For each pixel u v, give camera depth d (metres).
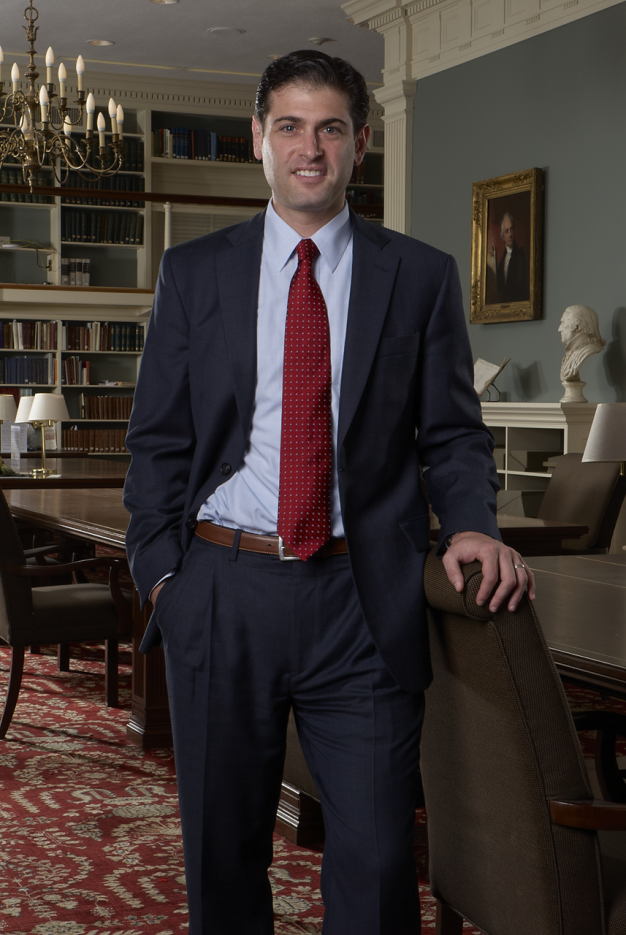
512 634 1.47
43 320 10.60
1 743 3.85
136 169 10.66
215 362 1.66
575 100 6.80
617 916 1.51
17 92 6.39
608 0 6.45
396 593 1.59
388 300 1.63
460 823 1.70
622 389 6.55
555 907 1.49
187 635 1.63
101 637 3.96
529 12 7.11
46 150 6.18
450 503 1.60
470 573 1.48
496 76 7.50
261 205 10.96
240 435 1.64
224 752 1.62
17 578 3.84
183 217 11.23
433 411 1.69
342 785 1.59
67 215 10.58
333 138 1.57
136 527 1.73
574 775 1.50
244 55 9.88
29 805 3.21
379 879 1.54
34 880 2.65
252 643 1.60
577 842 1.49
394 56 8.51
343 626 1.59
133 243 10.85
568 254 6.94
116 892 2.59
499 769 1.55
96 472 6.81
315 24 8.97
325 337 1.62
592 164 6.68
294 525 1.55
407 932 1.57
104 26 9.00
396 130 8.58
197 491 1.69
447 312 1.68
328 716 1.63
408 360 1.65
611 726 2.05
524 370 7.45
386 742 1.59
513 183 7.31
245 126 11.52
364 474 1.60
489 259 7.63
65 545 5.16
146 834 2.98
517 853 1.55
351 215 1.71
